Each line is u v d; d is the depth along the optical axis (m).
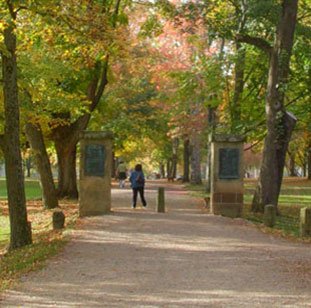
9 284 11.43
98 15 19.09
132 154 85.25
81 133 24.84
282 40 25.98
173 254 15.09
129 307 9.73
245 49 32.69
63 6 17.83
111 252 15.33
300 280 11.96
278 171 26.80
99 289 11.08
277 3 26.30
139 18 42.44
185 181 71.94
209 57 36.78
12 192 17.56
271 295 10.66
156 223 21.31
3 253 17.14
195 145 59.09
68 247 16.06
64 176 36.53
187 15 27.67
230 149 25.72
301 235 19.05
